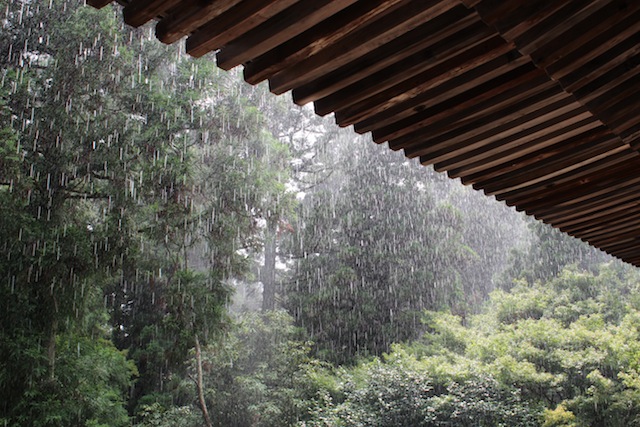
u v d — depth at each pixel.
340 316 16.34
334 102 1.27
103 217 9.73
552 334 11.54
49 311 8.84
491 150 1.53
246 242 11.69
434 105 1.35
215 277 10.55
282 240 19.27
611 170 1.69
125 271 10.27
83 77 9.10
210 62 11.07
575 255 18.16
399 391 11.26
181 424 11.30
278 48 1.10
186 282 10.13
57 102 9.09
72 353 9.51
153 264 10.42
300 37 1.06
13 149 7.98
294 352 13.08
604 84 1.07
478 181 1.78
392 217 17.75
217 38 1.03
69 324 9.23
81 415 9.32
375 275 17.38
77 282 8.93
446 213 18.16
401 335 16.34
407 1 0.98
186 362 12.14
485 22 0.96
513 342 11.85
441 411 10.81
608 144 1.52
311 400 12.23
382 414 10.95
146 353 13.48
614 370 10.77
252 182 11.17
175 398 12.95
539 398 11.12
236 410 12.47
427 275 17.14
